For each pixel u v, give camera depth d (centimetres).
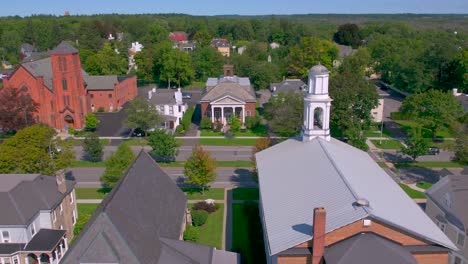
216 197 5731
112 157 5588
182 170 6844
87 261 2914
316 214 2808
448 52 12269
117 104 11319
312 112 4756
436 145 8162
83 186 6225
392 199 3553
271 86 12788
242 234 4656
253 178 6006
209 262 3406
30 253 4169
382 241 2894
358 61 14800
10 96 8381
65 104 9262
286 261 2948
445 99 8288
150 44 18712
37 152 5447
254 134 9056
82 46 18512
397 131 9256
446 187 4588
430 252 2962
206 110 9781
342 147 4816
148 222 3466
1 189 4409
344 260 2741
